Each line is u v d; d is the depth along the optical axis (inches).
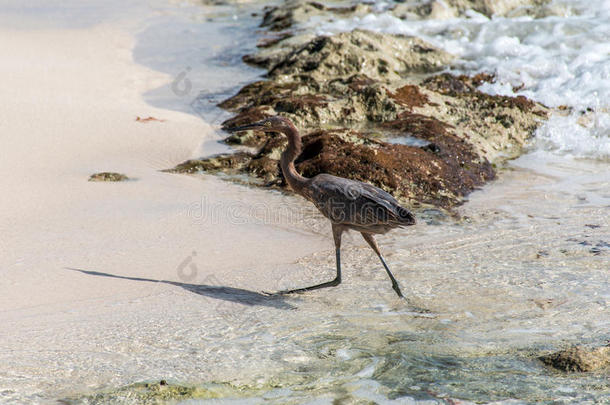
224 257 424.8
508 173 617.6
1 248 410.0
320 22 1123.9
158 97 814.5
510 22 1046.4
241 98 791.1
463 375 289.0
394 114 705.6
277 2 1391.5
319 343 319.0
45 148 606.2
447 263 421.7
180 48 1058.1
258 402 269.0
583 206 525.7
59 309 340.8
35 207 481.1
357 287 388.8
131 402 263.3
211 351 306.7
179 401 266.4
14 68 873.5
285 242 458.9
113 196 517.7
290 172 413.7
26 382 271.9
